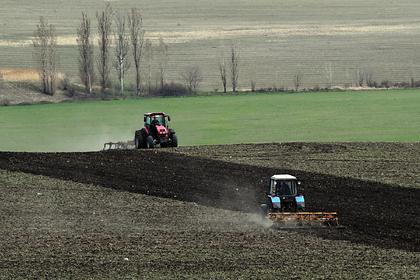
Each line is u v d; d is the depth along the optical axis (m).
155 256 91.62
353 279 82.88
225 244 96.88
